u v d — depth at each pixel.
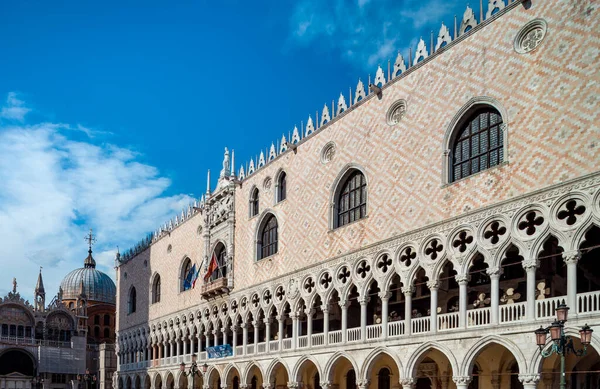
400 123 45.41
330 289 50.16
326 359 49.31
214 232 72.69
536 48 36.00
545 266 39.94
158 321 86.62
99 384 115.12
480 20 40.28
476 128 39.88
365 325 45.94
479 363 41.78
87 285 148.25
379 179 46.62
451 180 40.69
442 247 40.06
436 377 45.56
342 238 49.69
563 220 32.97
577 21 34.00
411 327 41.59
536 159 34.91
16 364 110.00
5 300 111.25
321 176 53.75
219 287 66.81
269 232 62.31
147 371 87.75
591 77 32.81
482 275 43.38
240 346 63.69
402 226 43.53
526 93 36.16
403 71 45.91
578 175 32.53
